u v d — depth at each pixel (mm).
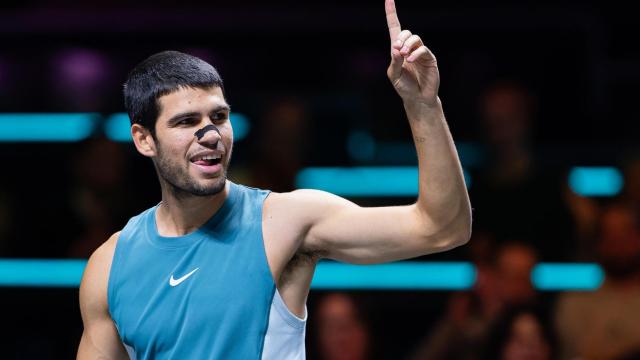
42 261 22734
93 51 24797
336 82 24828
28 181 23750
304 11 24938
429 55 8500
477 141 23906
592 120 24297
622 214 19578
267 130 22578
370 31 24828
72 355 22344
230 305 9148
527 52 24516
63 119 24359
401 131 24312
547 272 20703
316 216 9328
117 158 22859
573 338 19281
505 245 19984
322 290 22125
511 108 21297
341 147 24062
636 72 24469
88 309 9750
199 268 9250
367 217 9172
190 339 9180
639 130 24219
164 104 9109
